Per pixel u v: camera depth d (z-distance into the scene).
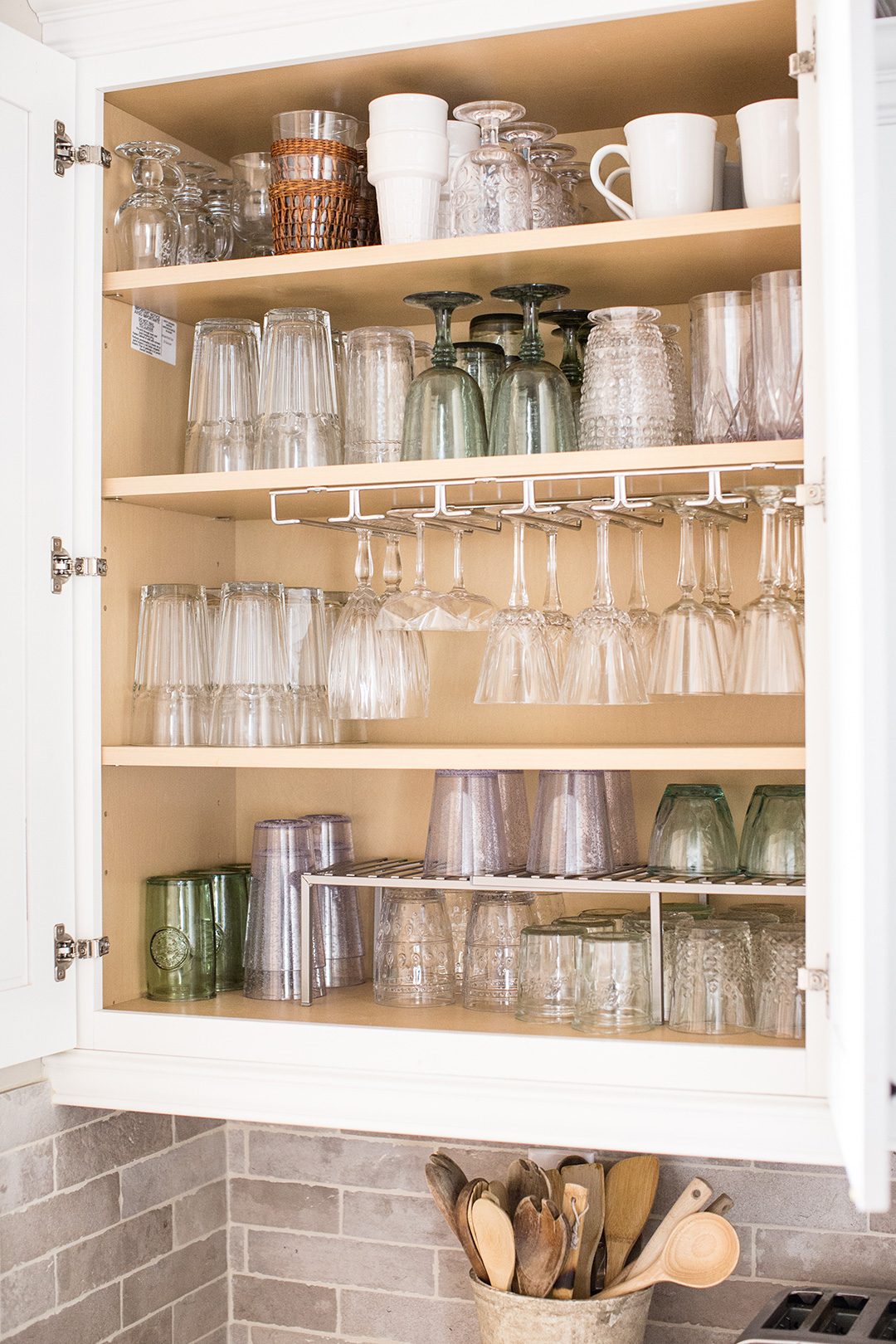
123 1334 1.65
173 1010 1.54
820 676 1.22
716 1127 1.29
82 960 1.52
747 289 1.55
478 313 1.73
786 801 1.46
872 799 0.89
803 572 1.41
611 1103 1.32
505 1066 1.36
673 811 1.50
